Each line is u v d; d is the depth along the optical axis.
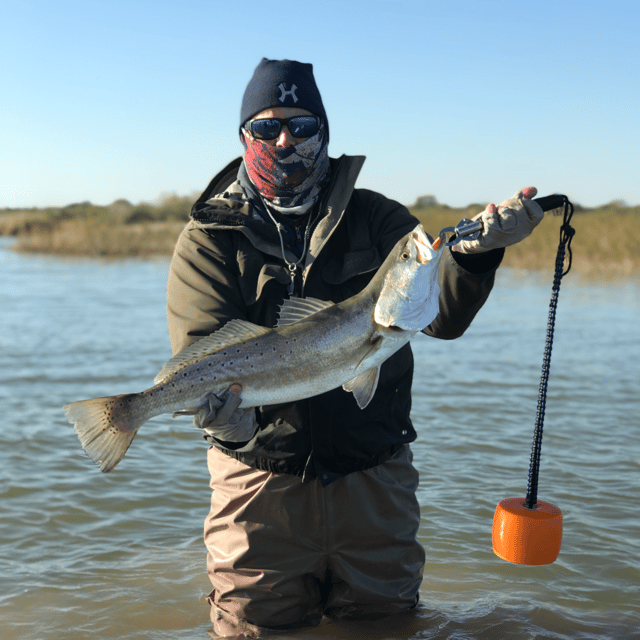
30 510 4.86
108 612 3.57
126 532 4.57
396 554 3.07
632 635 3.34
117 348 10.46
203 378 2.60
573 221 26.22
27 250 38.09
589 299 16.72
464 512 4.82
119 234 37.44
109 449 2.63
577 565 4.10
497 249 2.54
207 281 2.91
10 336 11.40
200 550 4.34
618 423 6.85
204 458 5.94
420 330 2.63
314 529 2.96
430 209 33.06
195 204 3.07
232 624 3.04
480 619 3.43
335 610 3.13
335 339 2.57
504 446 6.18
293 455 2.88
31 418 6.91
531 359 9.89
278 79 2.94
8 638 3.31
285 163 2.95
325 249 2.97
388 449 3.00
